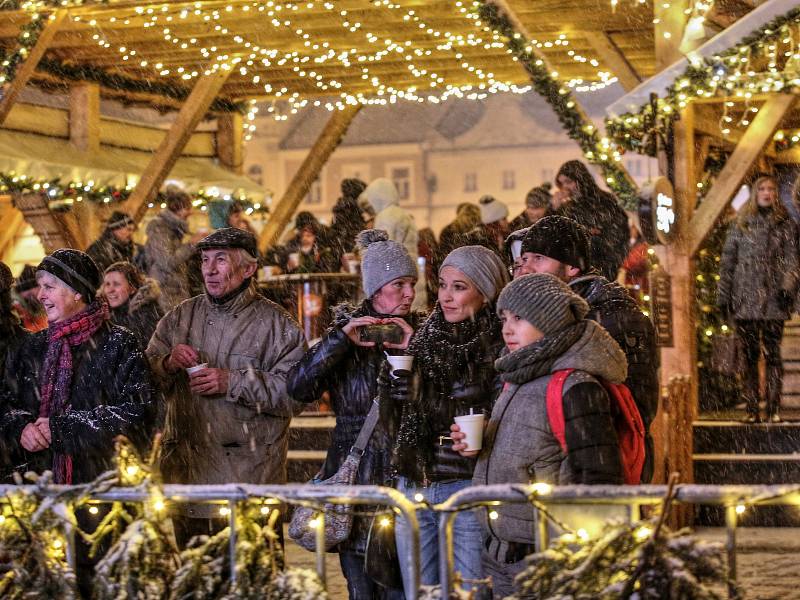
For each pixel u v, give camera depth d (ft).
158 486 13.46
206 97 49.26
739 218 36.55
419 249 48.93
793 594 23.77
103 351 18.90
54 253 19.17
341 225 45.06
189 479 20.26
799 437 34.88
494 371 16.80
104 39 46.34
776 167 51.67
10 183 46.70
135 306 26.35
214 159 60.08
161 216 40.01
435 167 255.29
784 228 36.37
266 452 20.25
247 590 13.10
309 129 247.29
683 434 32.35
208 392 19.77
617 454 14.29
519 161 251.80
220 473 20.12
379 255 18.63
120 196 50.78
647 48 46.88
